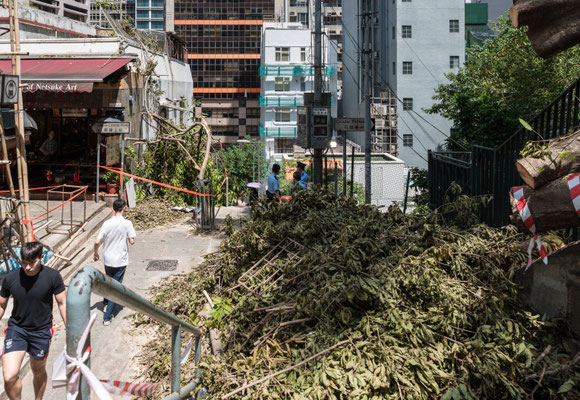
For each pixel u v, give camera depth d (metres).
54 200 15.05
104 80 15.76
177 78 25.77
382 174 31.17
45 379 5.12
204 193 13.50
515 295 5.12
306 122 18.23
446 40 47.56
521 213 3.84
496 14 59.22
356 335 4.30
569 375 3.97
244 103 104.06
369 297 4.76
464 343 4.32
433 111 39.16
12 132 8.98
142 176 16.70
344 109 65.62
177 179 16.77
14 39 8.53
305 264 5.70
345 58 63.84
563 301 4.73
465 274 5.36
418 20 47.53
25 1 22.59
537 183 3.72
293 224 7.25
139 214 14.53
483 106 17.58
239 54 111.62
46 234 11.21
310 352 4.30
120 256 7.66
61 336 6.89
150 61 18.27
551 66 24.36
